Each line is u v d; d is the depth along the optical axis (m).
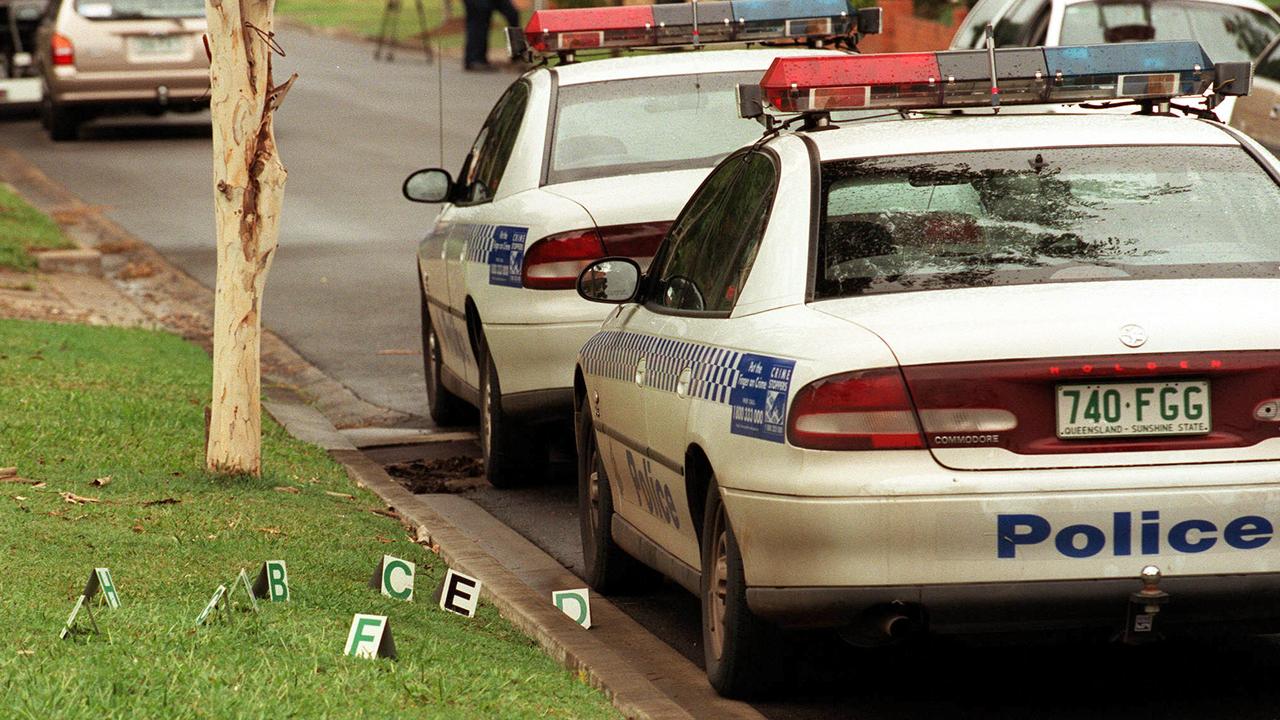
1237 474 9.71
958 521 9.69
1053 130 11.78
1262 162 11.55
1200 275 10.63
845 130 11.98
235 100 15.74
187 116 61.59
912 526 9.72
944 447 9.74
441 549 14.95
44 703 9.05
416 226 39.19
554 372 16.98
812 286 10.80
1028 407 9.76
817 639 11.08
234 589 11.92
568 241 16.78
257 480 16.31
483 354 18.61
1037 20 29.52
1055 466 9.71
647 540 13.09
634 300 13.61
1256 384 9.78
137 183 45.94
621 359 13.26
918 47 53.78
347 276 33.38
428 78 72.62
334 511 15.74
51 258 34.09
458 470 19.69
